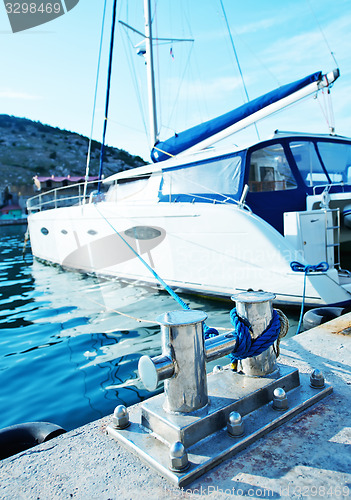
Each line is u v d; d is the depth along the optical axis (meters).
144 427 1.30
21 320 5.05
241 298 1.44
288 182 5.09
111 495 1.03
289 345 2.01
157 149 6.83
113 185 6.85
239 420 1.20
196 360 1.23
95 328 4.54
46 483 1.09
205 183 5.30
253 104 5.70
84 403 2.85
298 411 1.36
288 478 1.04
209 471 1.09
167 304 5.20
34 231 9.20
